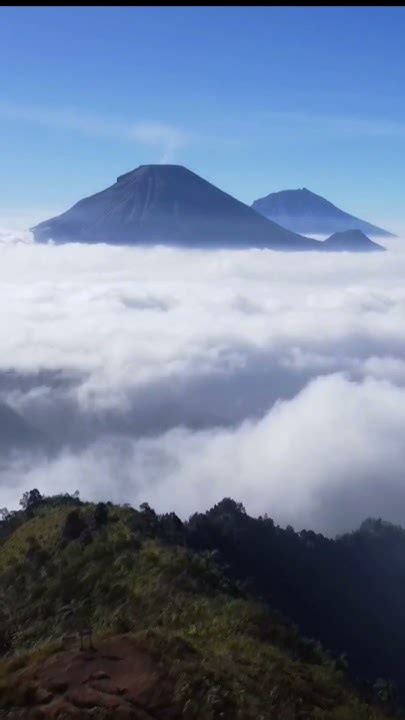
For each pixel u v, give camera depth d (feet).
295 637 48.96
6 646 52.37
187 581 57.21
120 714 29.78
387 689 49.57
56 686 32.63
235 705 32.60
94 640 38.63
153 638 37.83
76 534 73.20
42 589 62.03
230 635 43.52
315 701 37.60
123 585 57.06
